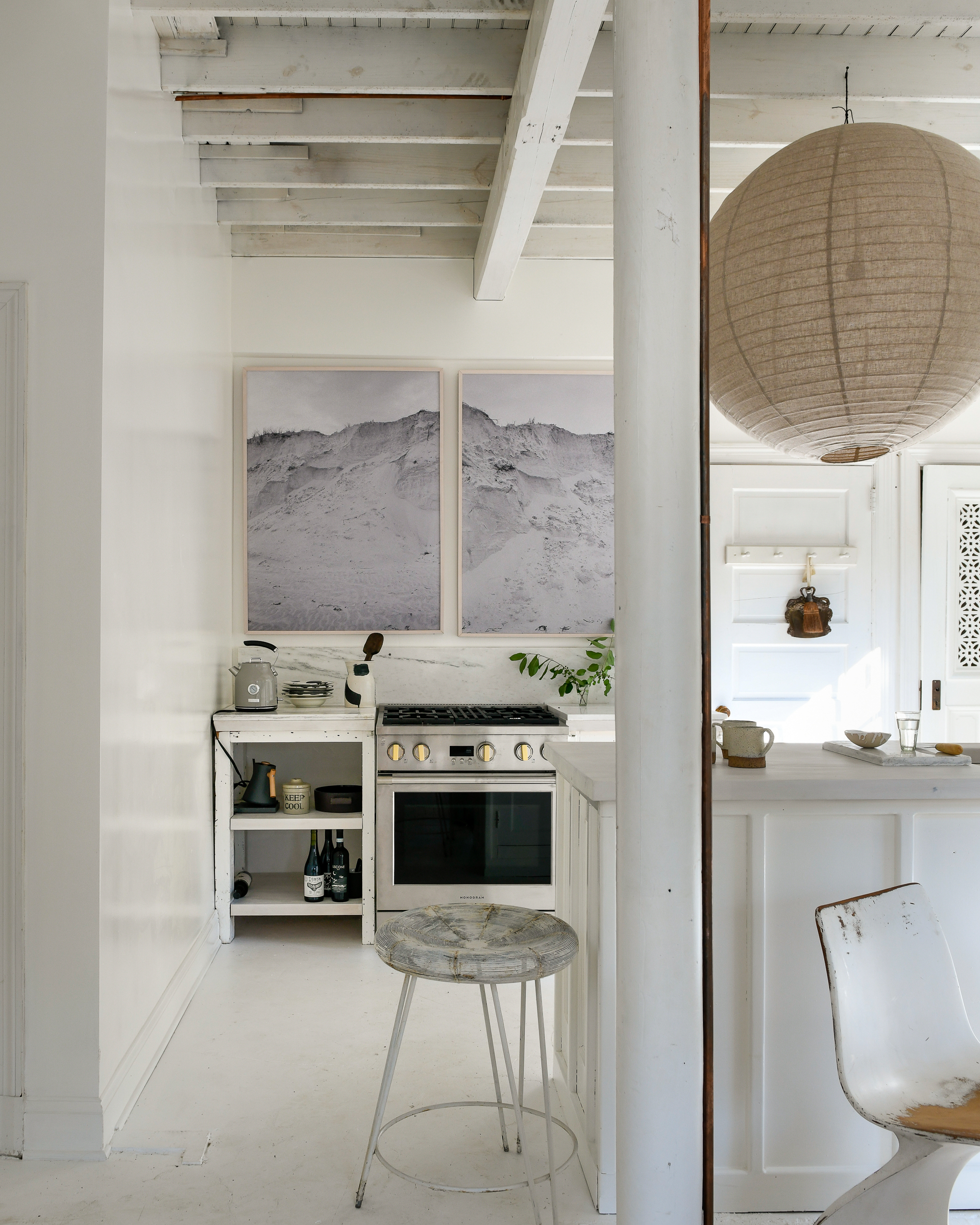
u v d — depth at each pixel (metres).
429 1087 2.71
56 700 2.34
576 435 4.54
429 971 1.94
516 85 3.04
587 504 4.53
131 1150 2.37
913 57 3.09
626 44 1.75
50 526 2.35
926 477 4.59
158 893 2.94
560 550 4.53
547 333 4.53
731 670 4.51
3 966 2.33
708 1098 1.70
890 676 4.56
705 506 1.74
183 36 2.96
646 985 1.71
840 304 1.75
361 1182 2.15
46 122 2.38
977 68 3.10
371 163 3.62
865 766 2.27
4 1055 2.34
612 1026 2.12
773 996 2.12
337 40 3.03
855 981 1.71
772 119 3.36
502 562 4.51
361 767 4.42
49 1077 2.34
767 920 2.12
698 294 1.75
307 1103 2.61
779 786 2.07
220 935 3.91
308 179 3.62
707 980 1.71
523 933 2.17
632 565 1.75
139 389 2.71
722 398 2.02
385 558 4.48
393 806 3.88
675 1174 1.70
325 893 4.11
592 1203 2.16
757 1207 2.11
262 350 4.44
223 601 4.23
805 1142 2.12
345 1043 3.00
